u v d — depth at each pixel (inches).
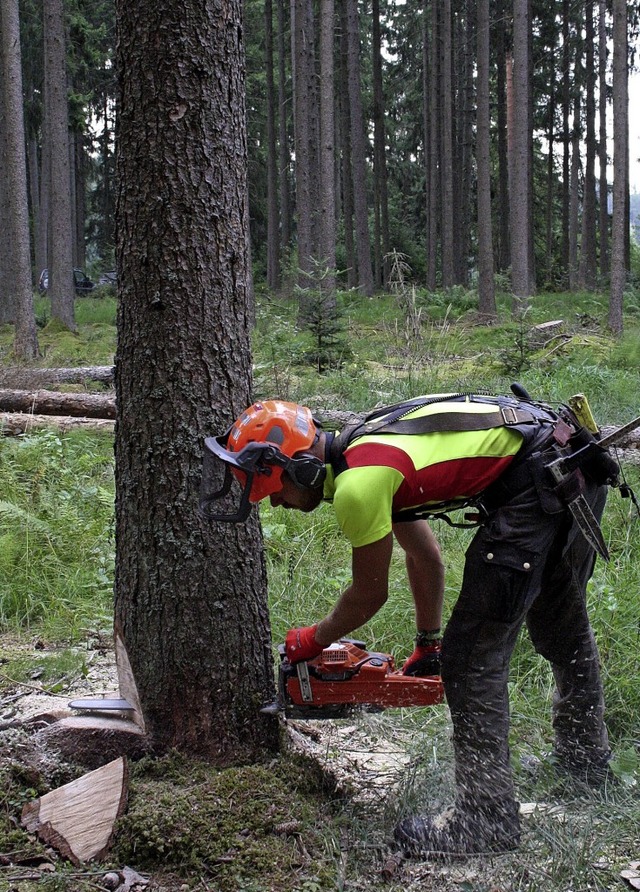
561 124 1481.3
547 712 133.2
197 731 108.2
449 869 97.0
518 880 93.1
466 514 103.1
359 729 131.3
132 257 105.0
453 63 1238.9
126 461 108.3
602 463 99.0
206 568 106.8
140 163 103.0
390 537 92.2
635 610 157.2
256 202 1539.1
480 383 365.1
